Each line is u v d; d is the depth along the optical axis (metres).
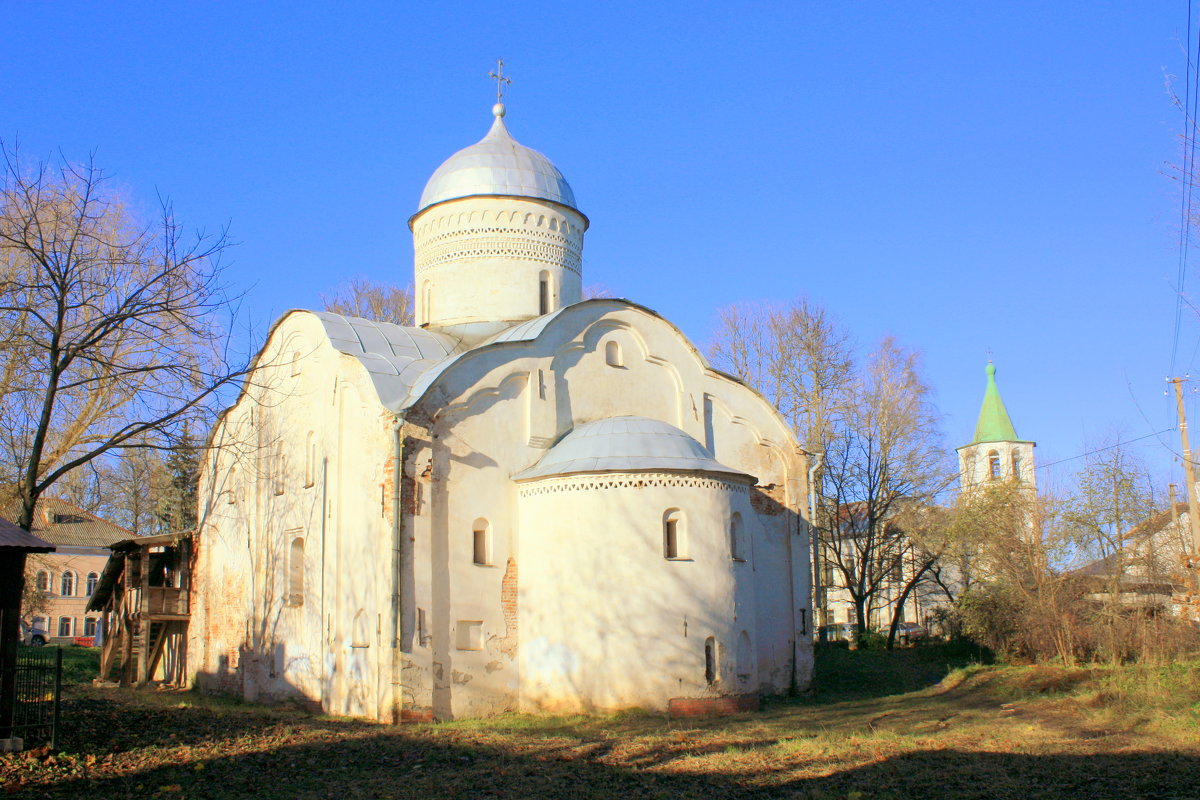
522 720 21.41
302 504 26.09
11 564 15.94
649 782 14.22
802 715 22.62
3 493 27.89
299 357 27.11
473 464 23.53
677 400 27.80
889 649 40.78
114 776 14.62
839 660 35.56
